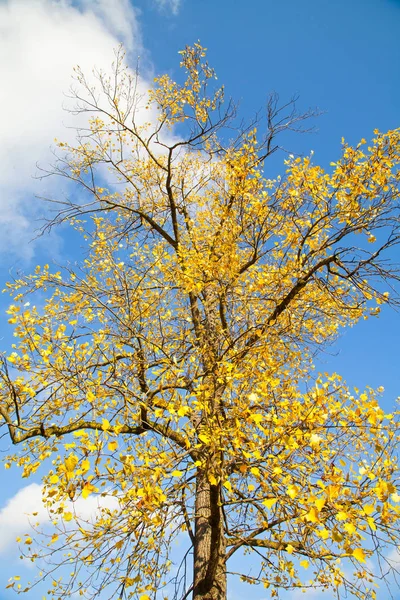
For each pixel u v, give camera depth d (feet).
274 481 10.66
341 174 15.97
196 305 18.63
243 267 17.58
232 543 16.48
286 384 13.76
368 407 10.27
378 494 9.00
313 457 11.34
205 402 11.04
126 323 14.82
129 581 12.01
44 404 13.71
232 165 17.89
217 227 19.04
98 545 11.98
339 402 11.07
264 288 16.94
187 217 23.86
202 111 22.02
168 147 22.59
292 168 16.06
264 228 16.87
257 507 15.34
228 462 11.26
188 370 13.79
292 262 16.66
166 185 23.29
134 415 12.41
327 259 15.97
